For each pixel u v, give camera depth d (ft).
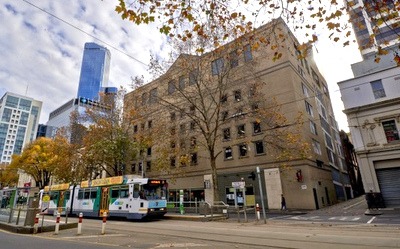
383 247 24.06
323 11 22.81
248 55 102.73
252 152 98.78
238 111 94.99
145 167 134.41
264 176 93.81
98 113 112.16
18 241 32.19
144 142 106.63
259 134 98.37
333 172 125.59
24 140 437.99
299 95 101.60
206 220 57.11
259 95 88.38
